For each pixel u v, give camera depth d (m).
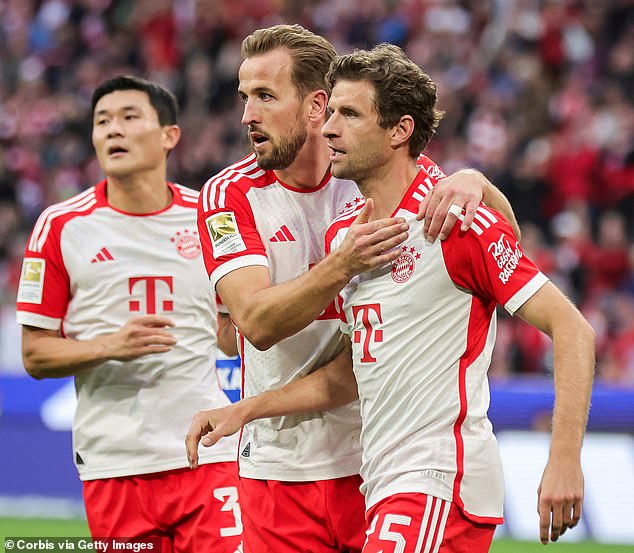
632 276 44.72
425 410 13.52
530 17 54.84
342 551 16.05
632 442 31.64
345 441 15.88
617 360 40.78
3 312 43.19
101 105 18.50
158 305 18.30
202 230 15.35
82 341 17.62
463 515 13.48
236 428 14.79
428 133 14.09
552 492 12.34
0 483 34.00
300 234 15.67
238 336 16.53
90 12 64.88
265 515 16.16
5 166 57.38
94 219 18.39
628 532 30.88
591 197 47.59
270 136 15.15
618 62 52.09
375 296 13.83
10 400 34.34
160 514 17.98
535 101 50.78
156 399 18.09
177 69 59.62
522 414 32.28
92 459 18.22
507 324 39.88
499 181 48.44
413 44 56.53
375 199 14.08
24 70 64.12
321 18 59.53
